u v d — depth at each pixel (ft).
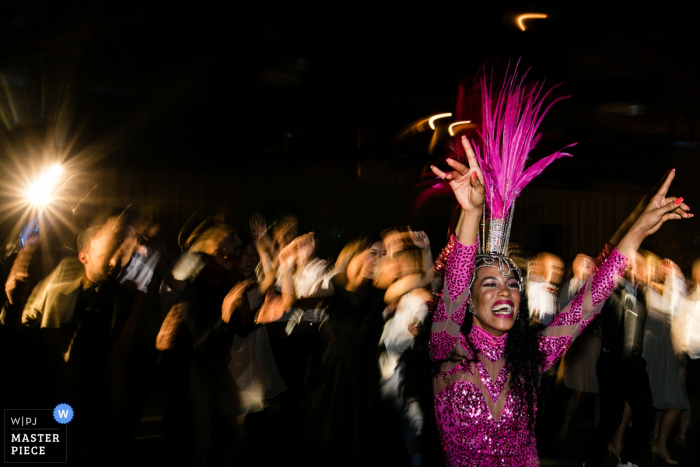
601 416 13.58
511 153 6.31
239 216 33.71
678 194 32.27
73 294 9.41
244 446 12.35
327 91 30.78
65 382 9.13
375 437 11.15
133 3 23.76
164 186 32.17
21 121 26.23
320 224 35.42
